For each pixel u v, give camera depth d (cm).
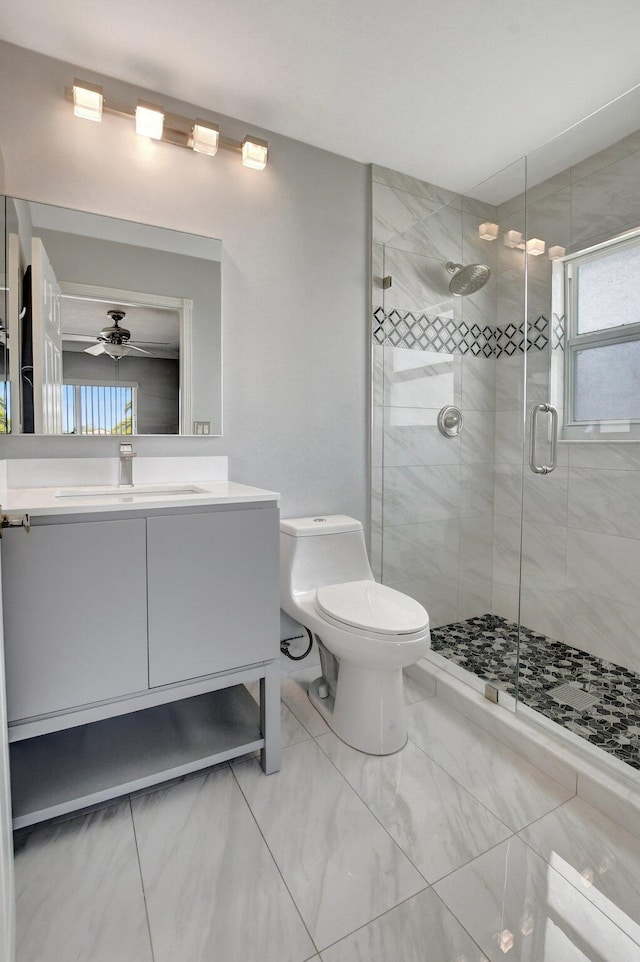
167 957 98
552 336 211
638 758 146
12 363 160
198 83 176
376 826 131
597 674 193
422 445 241
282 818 134
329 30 153
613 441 192
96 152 172
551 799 141
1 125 158
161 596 136
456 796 142
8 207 158
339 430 229
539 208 214
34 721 122
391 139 211
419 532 241
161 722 164
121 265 176
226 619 146
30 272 162
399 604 169
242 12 145
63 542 122
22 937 101
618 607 194
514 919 105
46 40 156
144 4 142
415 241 236
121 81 174
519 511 239
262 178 204
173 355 187
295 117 196
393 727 162
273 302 208
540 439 218
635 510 187
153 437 186
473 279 240
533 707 174
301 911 107
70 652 125
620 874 116
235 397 202
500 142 213
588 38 157
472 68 170
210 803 140
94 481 175
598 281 193
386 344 235
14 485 163
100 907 108
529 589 224
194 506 139
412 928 104
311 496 223
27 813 122
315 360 220
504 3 143
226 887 113
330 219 221
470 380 246
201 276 191
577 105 189
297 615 183
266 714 152
